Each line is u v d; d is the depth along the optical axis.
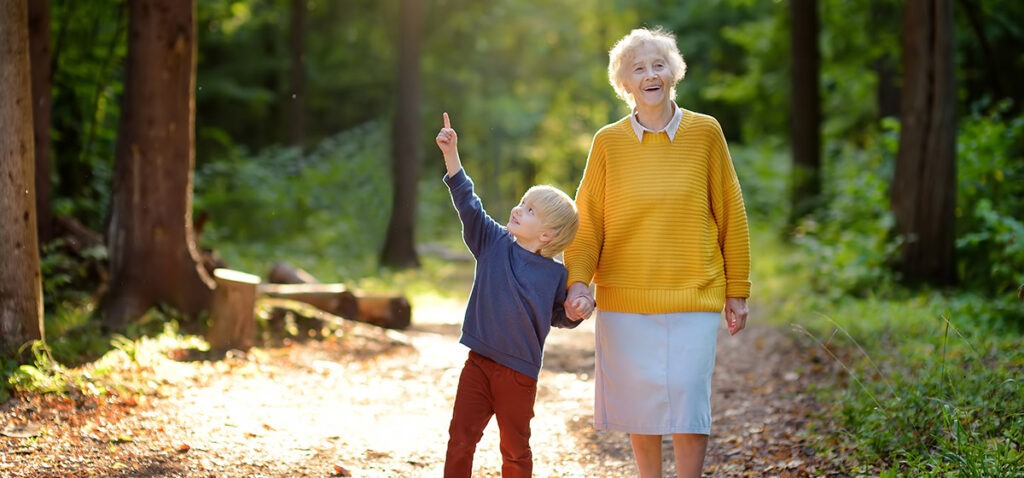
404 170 15.85
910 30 9.91
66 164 11.41
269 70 23.22
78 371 5.54
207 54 22.89
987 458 3.89
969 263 10.05
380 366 6.93
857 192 12.07
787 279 12.07
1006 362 5.38
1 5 5.30
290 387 6.02
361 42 22.95
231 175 17.11
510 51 21.94
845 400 5.09
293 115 18.83
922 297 9.02
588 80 24.19
